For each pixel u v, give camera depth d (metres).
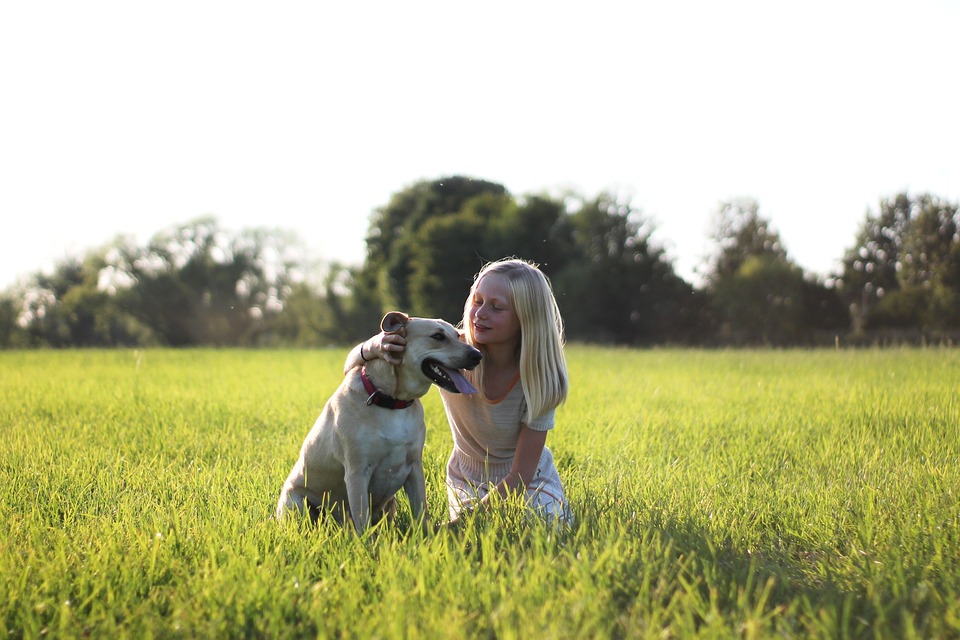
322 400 11.51
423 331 5.11
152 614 3.58
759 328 49.84
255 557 4.07
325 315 65.81
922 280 48.56
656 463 7.17
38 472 6.48
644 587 3.64
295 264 67.50
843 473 6.69
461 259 57.12
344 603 3.58
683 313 53.50
